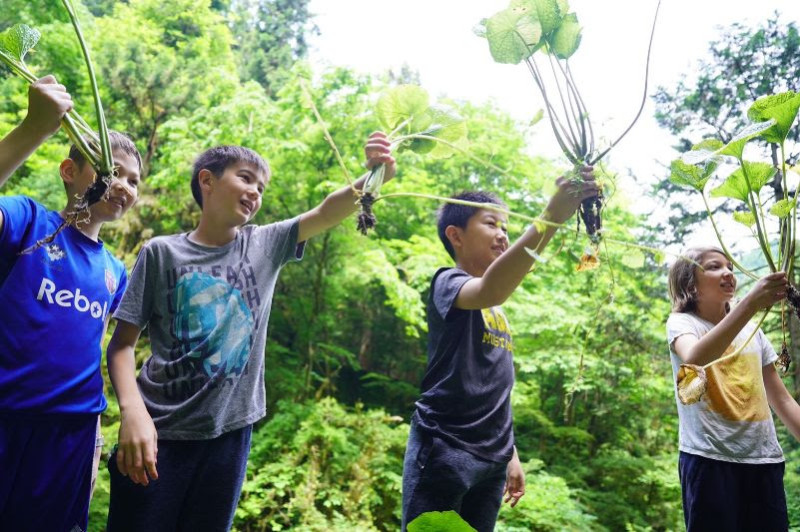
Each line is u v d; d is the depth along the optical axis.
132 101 5.98
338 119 5.81
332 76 5.80
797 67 5.05
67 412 1.26
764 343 1.82
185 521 1.34
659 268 5.74
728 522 1.58
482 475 1.50
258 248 1.57
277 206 6.09
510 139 6.76
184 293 1.42
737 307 1.21
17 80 6.30
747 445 1.62
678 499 5.50
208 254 1.49
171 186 5.52
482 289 1.40
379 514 4.59
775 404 1.79
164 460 1.32
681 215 5.60
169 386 1.37
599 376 5.91
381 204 6.69
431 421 1.51
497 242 1.72
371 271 6.00
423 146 1.43
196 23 9.57
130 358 1.40
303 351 6.61
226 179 1.50
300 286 6.41
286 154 5.76
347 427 5.23
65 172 1.37
